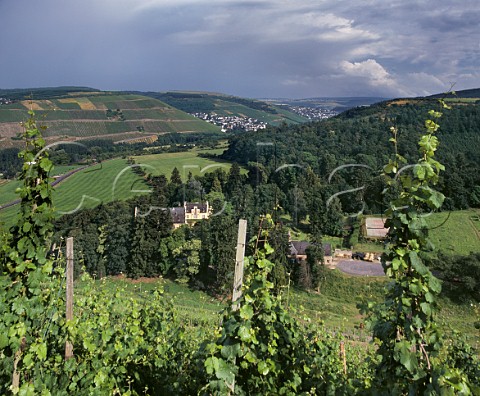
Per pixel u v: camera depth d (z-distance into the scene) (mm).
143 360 8047
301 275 41312
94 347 6766
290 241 43938
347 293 40062
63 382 6508
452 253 42125
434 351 4309
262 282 5168
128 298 10039
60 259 7609
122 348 7582
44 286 7184
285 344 6215
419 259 4172
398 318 4363
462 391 3748
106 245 49781
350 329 21547
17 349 5371
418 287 4125
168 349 8805
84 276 10297
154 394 7910
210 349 4961
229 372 4855
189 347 9180
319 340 7816
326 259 44625
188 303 38562
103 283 10672
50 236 5699
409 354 4121
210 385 4914
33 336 6082
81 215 51406
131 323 8625
